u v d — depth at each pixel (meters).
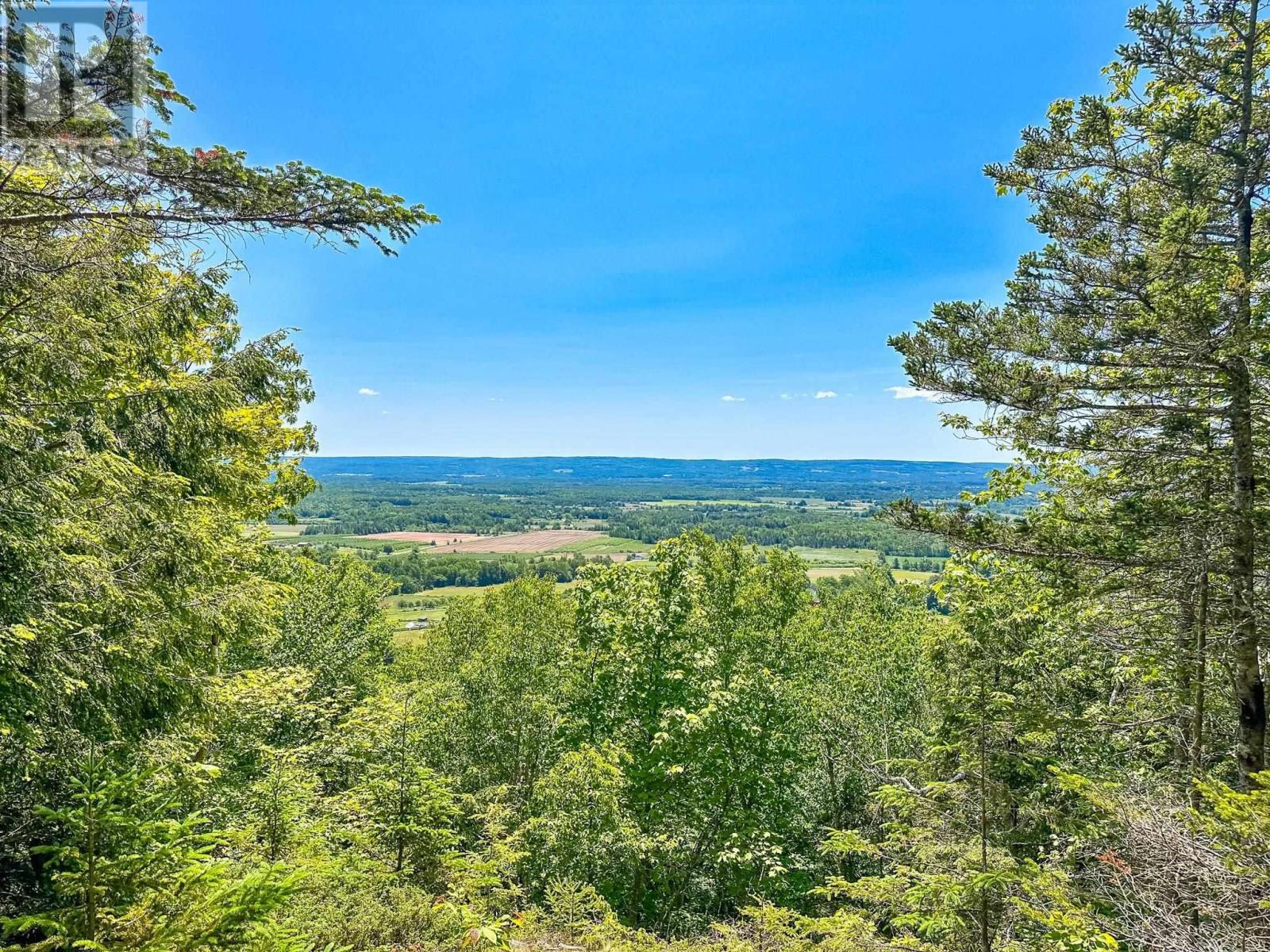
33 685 4.47
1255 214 7.23
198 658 6.84
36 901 4.41
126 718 5.67
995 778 8.23
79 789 4.00
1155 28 6.91
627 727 14.95
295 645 19.00
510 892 8.70
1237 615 7.47
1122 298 7.59
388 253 4.64
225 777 9.15
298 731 14.16
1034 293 7.87
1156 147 7.45
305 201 4.23
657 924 13.37
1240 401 7.01
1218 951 4.58
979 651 8.32
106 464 5.31
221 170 3.95
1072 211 7.52
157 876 3.47
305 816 8.34
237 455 9.87
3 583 4.43
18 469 4.50
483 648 24.70
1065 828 7.77
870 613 23.70
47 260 4.58
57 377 5.26
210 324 9.34
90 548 5.30
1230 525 7.27
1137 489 8.17
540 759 20.05
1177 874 5.21
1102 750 9.80
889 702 18.14
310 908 6.26
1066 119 7.68
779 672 16.83
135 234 4.44
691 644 15.80
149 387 6.61
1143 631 8.42
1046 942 6.32
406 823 9.66
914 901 7.66
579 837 12.56
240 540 9.93
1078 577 7.87
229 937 3.25
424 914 6.75
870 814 15.98
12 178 4.05
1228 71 6.89
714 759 14.30
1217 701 8.78
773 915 8.60
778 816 16.05
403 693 15.17
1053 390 7.36
